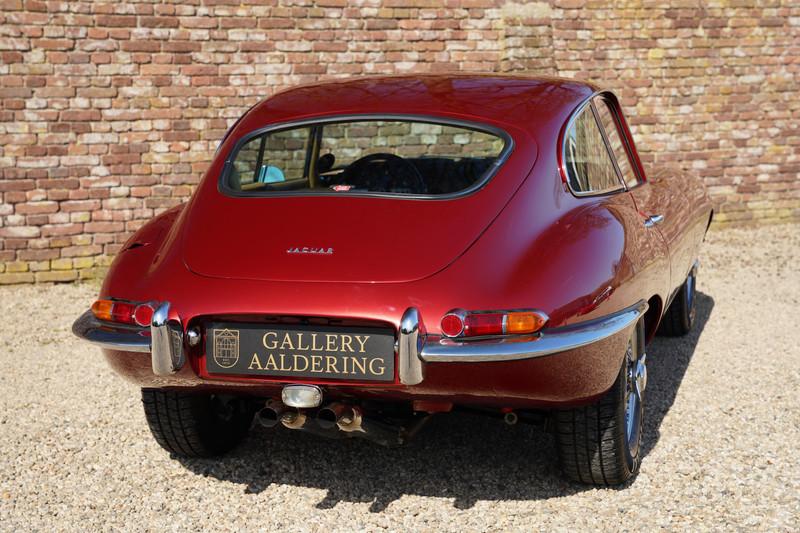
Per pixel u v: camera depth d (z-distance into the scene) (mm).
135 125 7969
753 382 4848
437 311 2879
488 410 3441
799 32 9633
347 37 8469
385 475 3684
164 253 3348
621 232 3334
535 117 3568
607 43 9219
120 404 4738
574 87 3971
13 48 7594
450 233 3096
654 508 3318
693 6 9367
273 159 3688
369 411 3344
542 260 3010
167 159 8078
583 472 3400
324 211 3283
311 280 3002
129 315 3150
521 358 2854
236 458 3900
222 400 3662
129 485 3662
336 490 3557
